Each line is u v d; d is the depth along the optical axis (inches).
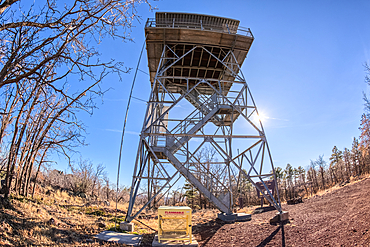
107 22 323.0
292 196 2790.4
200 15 737.0
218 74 861.8
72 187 1140.5
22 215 430.0
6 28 274.8
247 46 745.6
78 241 381.4
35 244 323.0
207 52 759.7
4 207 433.4
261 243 413.1
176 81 864.3
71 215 560.4
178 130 705.0
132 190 572.7
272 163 635.5
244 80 717.3
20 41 290.8
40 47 281.3
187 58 785.6
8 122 475.8
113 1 309.9
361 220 412.8
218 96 741.9
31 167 601.0
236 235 482.0
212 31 697.6
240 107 694.5
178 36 706.8
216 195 728.3
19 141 521.7
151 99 679.7
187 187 1668.3
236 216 671.1
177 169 644.7
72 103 369.7
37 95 445.7
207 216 816.3
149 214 831.1
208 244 433.7
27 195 589.6
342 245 339.3
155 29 688.4
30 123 566.3
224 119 838.5
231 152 812.6
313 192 2418.8
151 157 768.9
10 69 266.5
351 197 693.9
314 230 434.9
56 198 771.4
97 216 620.7
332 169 2839.6
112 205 944.9
